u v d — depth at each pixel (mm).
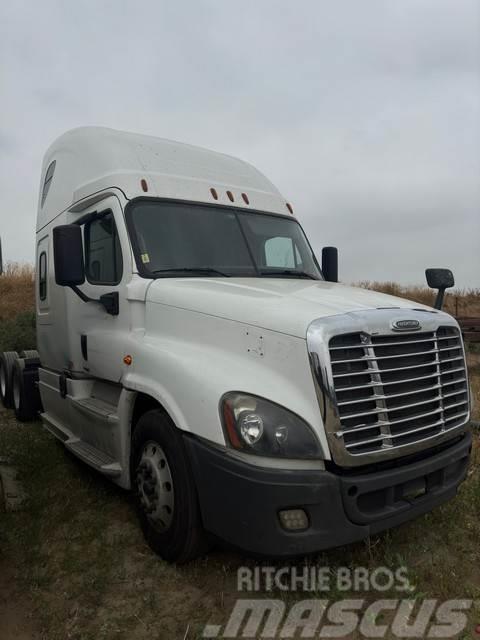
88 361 4773
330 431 2932
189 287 3816
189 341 3623
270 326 3176
